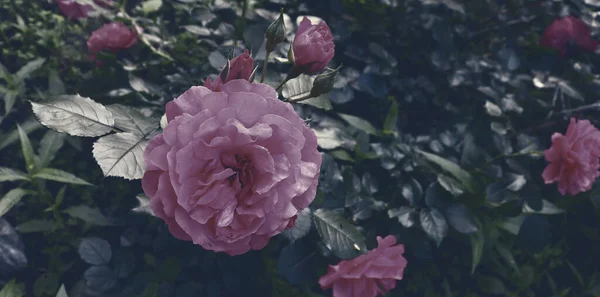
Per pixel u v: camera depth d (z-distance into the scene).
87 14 0.58
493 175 0.52
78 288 0.47
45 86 0.60
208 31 0.54
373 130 0.52
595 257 0.58
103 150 0.28
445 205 0.48
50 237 0.52
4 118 0.57
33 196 0.53
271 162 0.25
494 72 0.60
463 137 0.57
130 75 0.50
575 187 0.48
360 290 0.41
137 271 0.50
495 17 0.63
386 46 0.61
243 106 0.26
